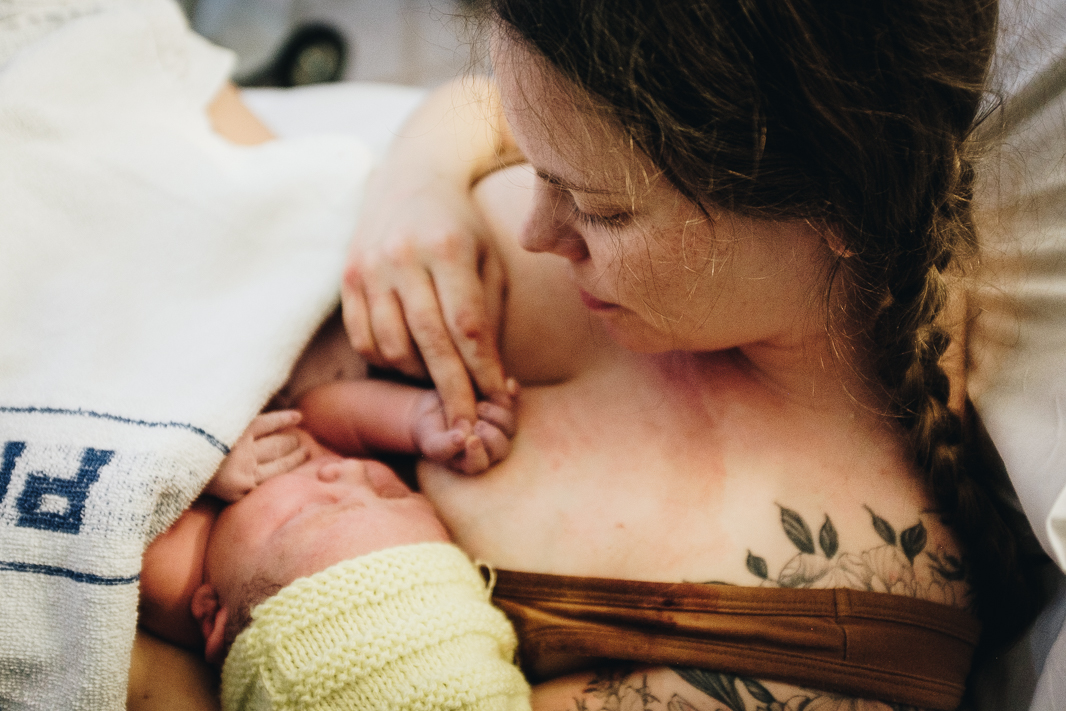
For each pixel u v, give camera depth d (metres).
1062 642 0.55
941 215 0.52
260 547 0.61
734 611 0.60
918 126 0.45
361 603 0.57
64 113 0.76
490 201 0.79
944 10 0.42
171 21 0.87
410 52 1.99
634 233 0.48
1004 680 0.63
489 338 0.68
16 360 0.67
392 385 0.72
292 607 0.57
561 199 0.51
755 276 0.51
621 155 0.44
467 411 0.67
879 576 0.61
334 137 0.86
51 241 0.72
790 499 0.63
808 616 0.59
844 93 0.42
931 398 0.61
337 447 0.74
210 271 0.75
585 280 0.57
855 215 0.48
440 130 0.84
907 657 0.59
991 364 0.62
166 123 0.83
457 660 0.56
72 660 0.56
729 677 0.60
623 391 0.70
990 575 0.63
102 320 0.70
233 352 0.69
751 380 0.68
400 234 0.69
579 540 0.64
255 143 1.00
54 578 0.57
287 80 1.84
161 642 0.66
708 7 0.39
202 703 0.64
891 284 0.54
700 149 0.43
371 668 0.55
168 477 0.60
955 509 0.64
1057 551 0.52
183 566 0.63
